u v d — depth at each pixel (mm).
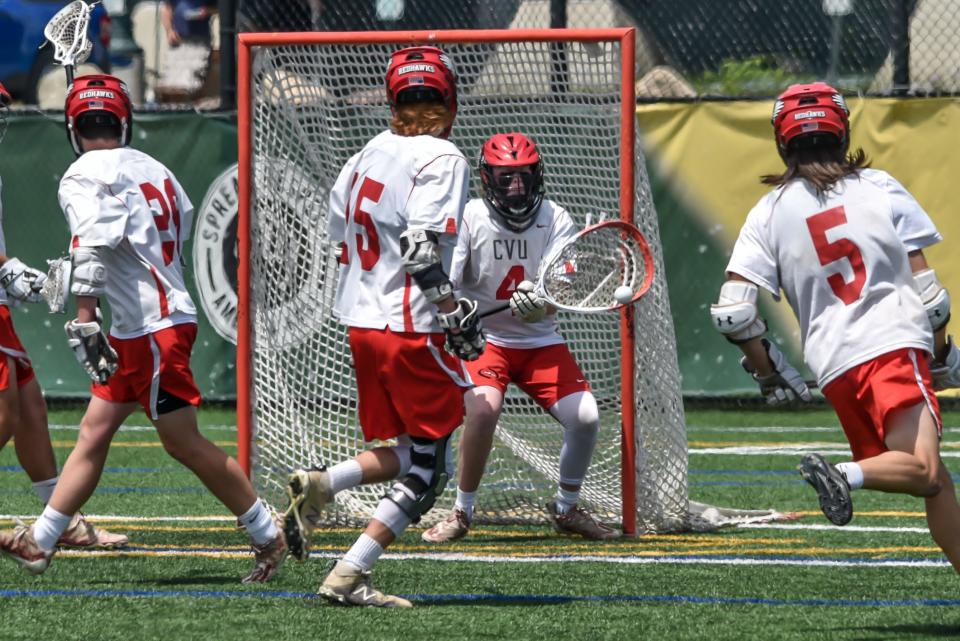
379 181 16516
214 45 49844
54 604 16875
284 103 24109
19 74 47281
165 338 17609
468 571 19375
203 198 40094
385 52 24609
